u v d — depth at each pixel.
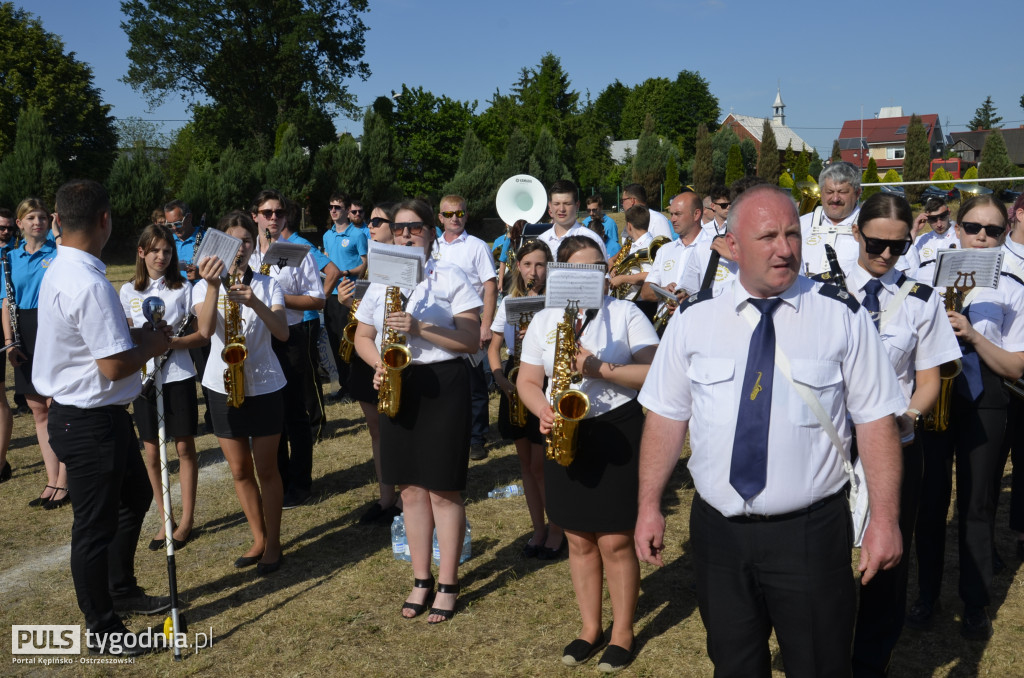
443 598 4.09
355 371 5.45
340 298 5.91
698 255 5.21
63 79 42.62
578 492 3.51
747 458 2.34
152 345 3.72
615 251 8.86
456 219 6.27
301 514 5.59
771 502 2.34
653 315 6.59
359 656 3.76
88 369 3.55
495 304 6.48
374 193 35.78
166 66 45.88
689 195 5.68
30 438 7.61
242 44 45.78
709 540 2.48
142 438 5.09
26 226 6.55
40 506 5.84
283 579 4.58
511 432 4.73
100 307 3.45
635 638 3.86
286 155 33.66
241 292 4.30
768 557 2.38
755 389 2.34
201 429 7.73
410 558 4.78
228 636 3.97
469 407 4.07
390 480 4.07
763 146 58.84
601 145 66.69
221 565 4.78
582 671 3.60
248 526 5.38
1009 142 101.50
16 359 5.91
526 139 41.88
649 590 4.34
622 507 3.48
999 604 4.14
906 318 3.10
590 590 3.71
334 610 4.20
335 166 34.62
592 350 3.49
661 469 2.56
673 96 86.62
